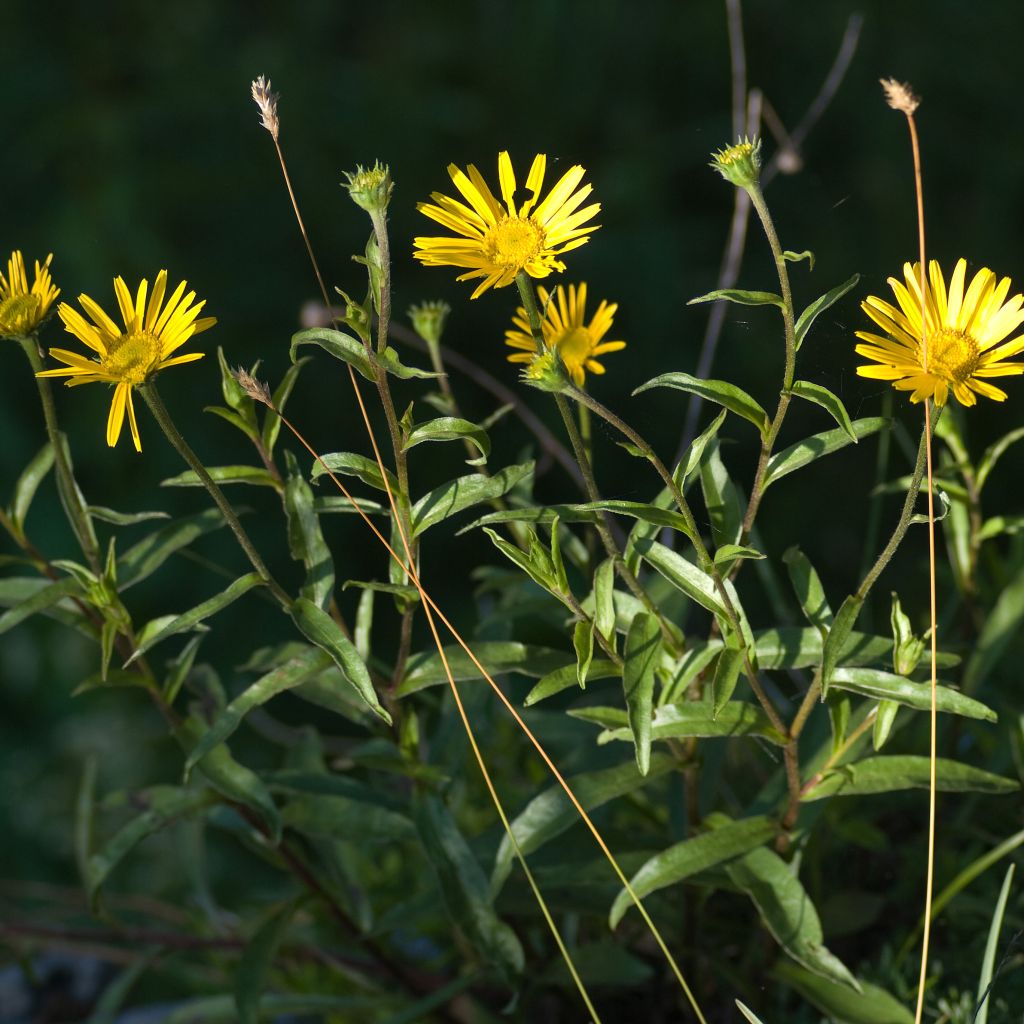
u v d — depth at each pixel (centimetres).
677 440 248
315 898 125
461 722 125
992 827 128
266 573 115
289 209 259
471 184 111
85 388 237
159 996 151
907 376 108
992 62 282
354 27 294
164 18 275
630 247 256
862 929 127
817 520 240
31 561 120
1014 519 125
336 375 244
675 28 285
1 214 248
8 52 263
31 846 217
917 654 113
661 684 118
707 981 125
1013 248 270
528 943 126
